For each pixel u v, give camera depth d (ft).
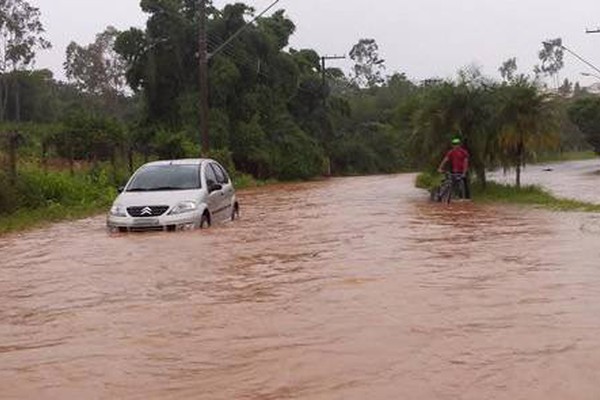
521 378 15.39
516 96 74.59
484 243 35.50
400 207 61.62
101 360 17.63
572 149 336.70
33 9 225.15
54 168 91.15
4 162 70.95
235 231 43.06
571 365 16.14
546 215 50.57
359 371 16.19
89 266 31.45
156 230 43.32
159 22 155.22
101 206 70.59
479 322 20.03
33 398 15.21
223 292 25.03
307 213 56.95
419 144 81.10
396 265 29.40
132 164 99.45
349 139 236.22
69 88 320.50
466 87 77.15
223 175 53.62
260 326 20.30
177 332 19.97
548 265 28.63
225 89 153.79
